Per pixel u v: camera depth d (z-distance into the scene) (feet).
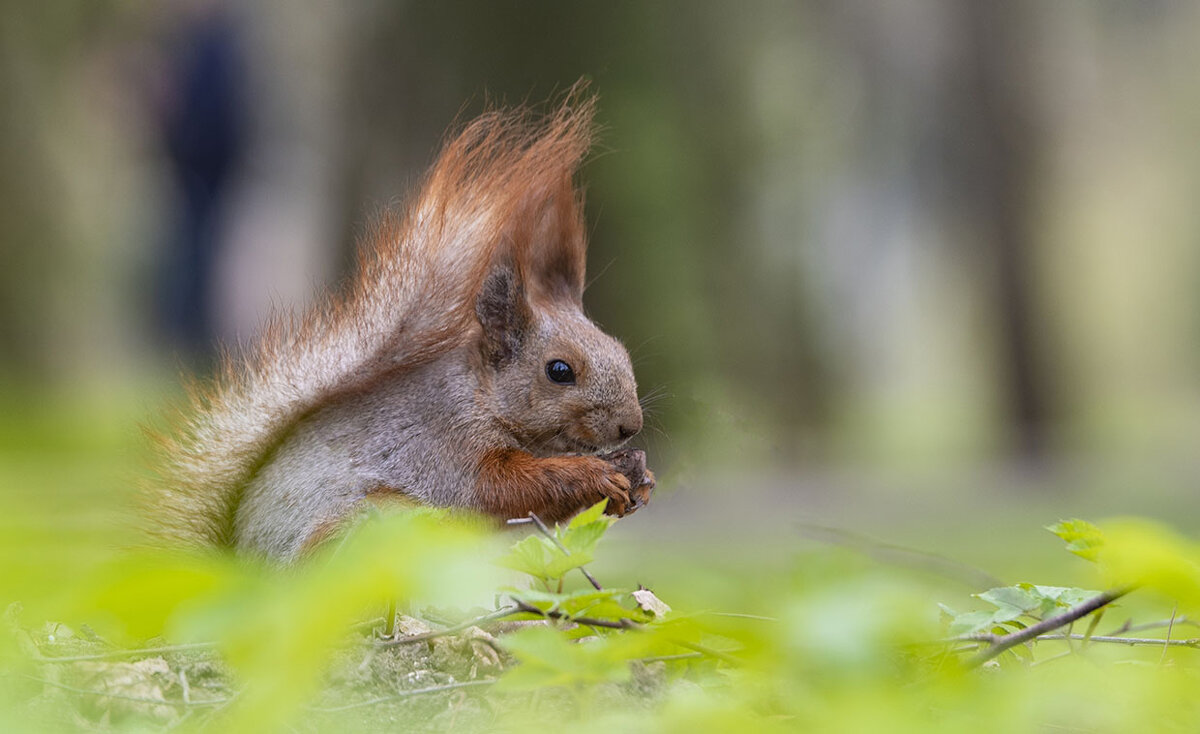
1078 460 83.35
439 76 55.11
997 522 47.16
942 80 92.63
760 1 64.69
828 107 80.79
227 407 23.29
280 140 69.62
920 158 94.94
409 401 23.22
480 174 23.76
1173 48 125.70
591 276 57.47
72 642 15.47
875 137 92.48
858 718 9.95
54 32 76.38
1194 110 128.57
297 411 23.00
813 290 75.51
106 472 30.73
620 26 56.13
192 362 61.16
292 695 8.00
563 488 22.75
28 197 78.64
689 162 58.54
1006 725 11.43
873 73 90.89
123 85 71.51
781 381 72.69
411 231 23.71
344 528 21.52
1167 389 145.89
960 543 41.14
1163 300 143.23
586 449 24.75
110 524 23.54
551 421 24.18
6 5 75.46
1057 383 93.56
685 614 11.10
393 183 55.42
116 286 81.25
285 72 68.54
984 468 71.61
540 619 14.61
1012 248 92.99
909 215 100.73
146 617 9.07
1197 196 133.59
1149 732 12.59
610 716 11.80
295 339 23.58
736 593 17.92
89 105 77.92
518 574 19.75
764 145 64.03
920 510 50.88
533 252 25.58
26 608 13.74
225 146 61.98
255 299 68.39
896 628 9.92
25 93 77.71
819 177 77.36
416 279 23.40
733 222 61.82
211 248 62.75
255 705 8.00
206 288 63.05
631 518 45.39
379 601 8.78
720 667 14.17
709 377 58.54
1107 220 135.54
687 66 58.34
